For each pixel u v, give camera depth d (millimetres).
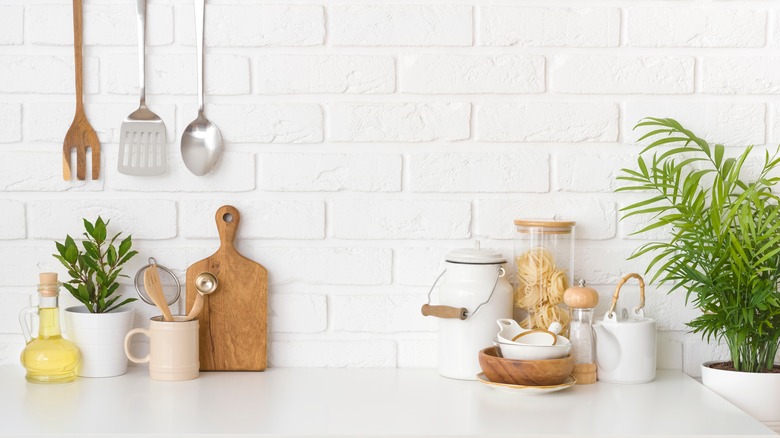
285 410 1391
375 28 1693
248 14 1690
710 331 1586
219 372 1674
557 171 1714
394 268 1716
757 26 1705
